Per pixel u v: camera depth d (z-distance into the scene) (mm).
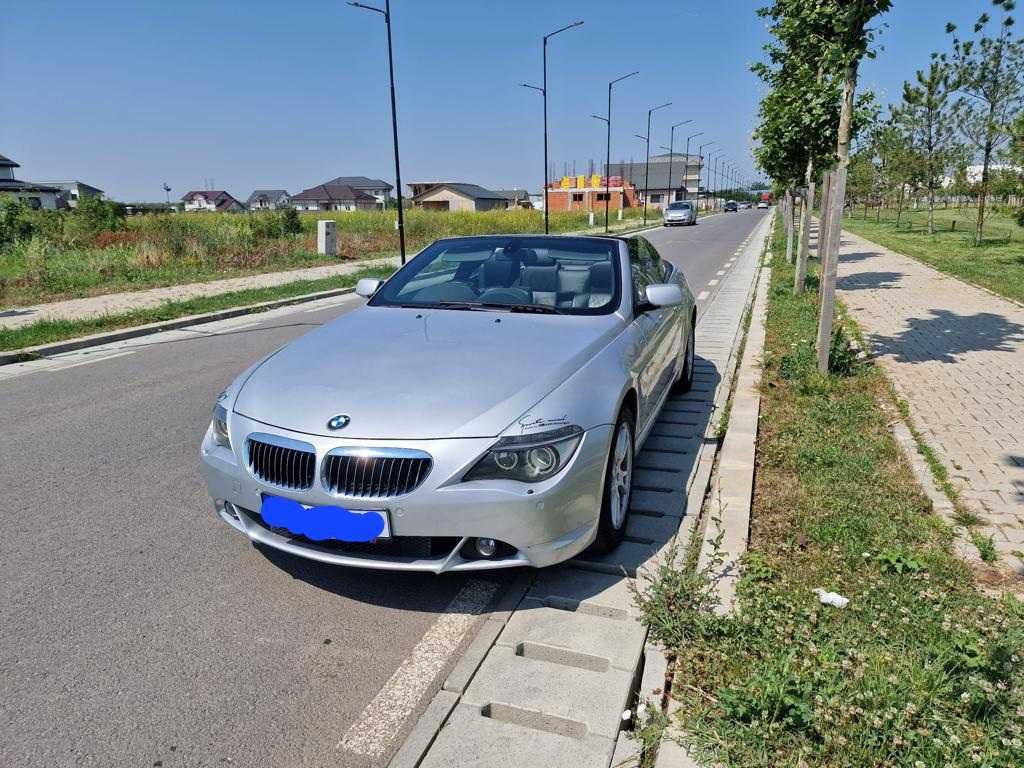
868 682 2416
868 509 3855
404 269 4828
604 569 3395
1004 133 17641
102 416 5934
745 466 4430
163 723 2445
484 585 3299
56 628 2979
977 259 17938
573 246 4766
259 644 2877
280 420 3057
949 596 3039
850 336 8555
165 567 3480
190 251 18297
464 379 3170
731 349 8461
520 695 2531
